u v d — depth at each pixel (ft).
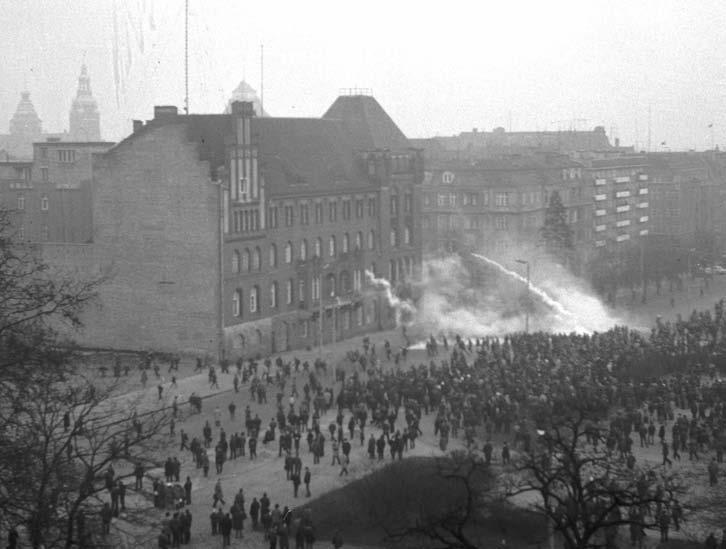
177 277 474.90
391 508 278.26
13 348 175.42
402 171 598.34
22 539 186.80
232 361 476.54
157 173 474.49
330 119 591.78
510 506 263.90
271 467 313.12
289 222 513.86
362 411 343.46
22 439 173.78
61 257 489.67
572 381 370.32
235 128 476.13
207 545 249.55
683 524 258.16
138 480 262.47
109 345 487.61
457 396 364.58
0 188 644.27
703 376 422.82
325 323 537.65
